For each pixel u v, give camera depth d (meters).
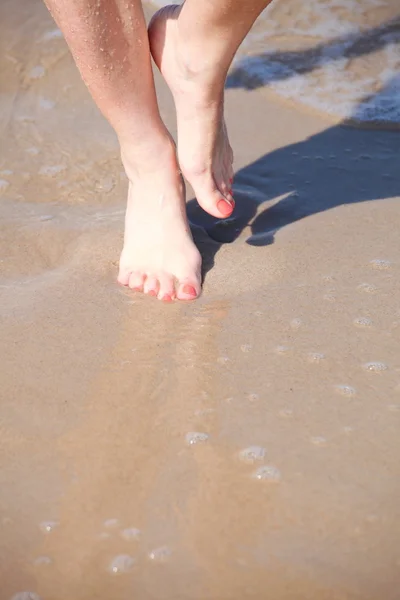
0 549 1.22
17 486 1.27
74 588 1.19
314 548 1.21
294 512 1.24
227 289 1.53
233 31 1.43
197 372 1.40
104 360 1.42
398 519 1.23
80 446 1.31
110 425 1.33
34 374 1.40
